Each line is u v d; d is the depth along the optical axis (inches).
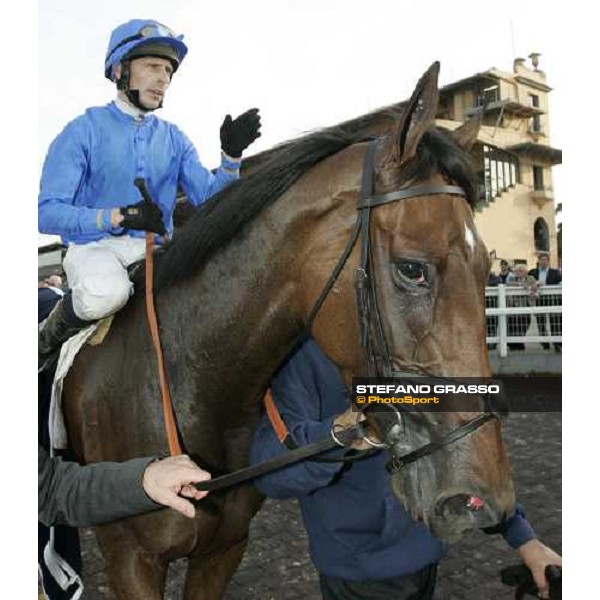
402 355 40.1
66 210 58.8
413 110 41.8
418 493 40.1
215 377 52.5
